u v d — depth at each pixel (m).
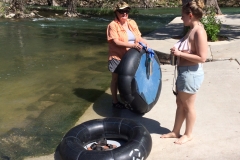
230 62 7.46
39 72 8.12
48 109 5.74
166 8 29.80
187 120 4.03
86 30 15.65
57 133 4.85
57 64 8.89
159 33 11.97
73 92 6.57
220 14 19.64
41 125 5.12
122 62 4.73
